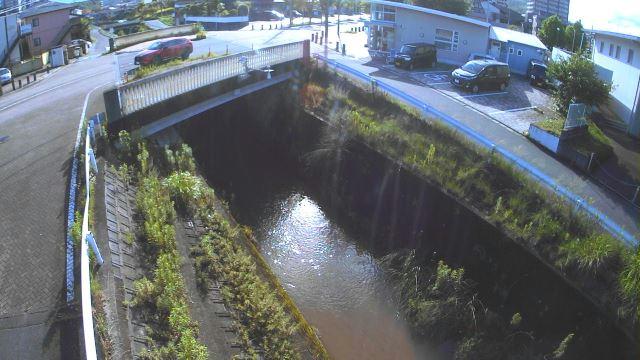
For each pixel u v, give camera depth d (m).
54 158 12.21
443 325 11.67
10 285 8.09
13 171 11.55
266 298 9.80
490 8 45.00
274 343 8.92
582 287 10.83
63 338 7.21
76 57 28.08
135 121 14.09
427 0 33.03
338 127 17.92
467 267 13.14
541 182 13.99
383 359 11.20
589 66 18.56
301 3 56.03
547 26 40.09
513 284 12.06
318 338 10.66
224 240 11.14
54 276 8.32
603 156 15.84
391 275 13.57
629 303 10.01
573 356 10.47
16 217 9.82
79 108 16.12
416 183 14.84
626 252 10.91
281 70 20.64
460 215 13.56
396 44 29.53
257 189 17.73
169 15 48.12
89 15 47.41
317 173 18.14
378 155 16.19
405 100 18.55
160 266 9.04
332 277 13.61
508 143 16.80
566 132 16.17
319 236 15.38
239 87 18.44
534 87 24.30
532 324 11.41
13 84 20.47
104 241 9.25
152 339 7.68
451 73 25.97
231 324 8.89
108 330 7.43
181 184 12.12
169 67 21.30
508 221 12.70
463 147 15.60
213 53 25.78
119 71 22.80
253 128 20.44
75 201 10.23
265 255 14.27
